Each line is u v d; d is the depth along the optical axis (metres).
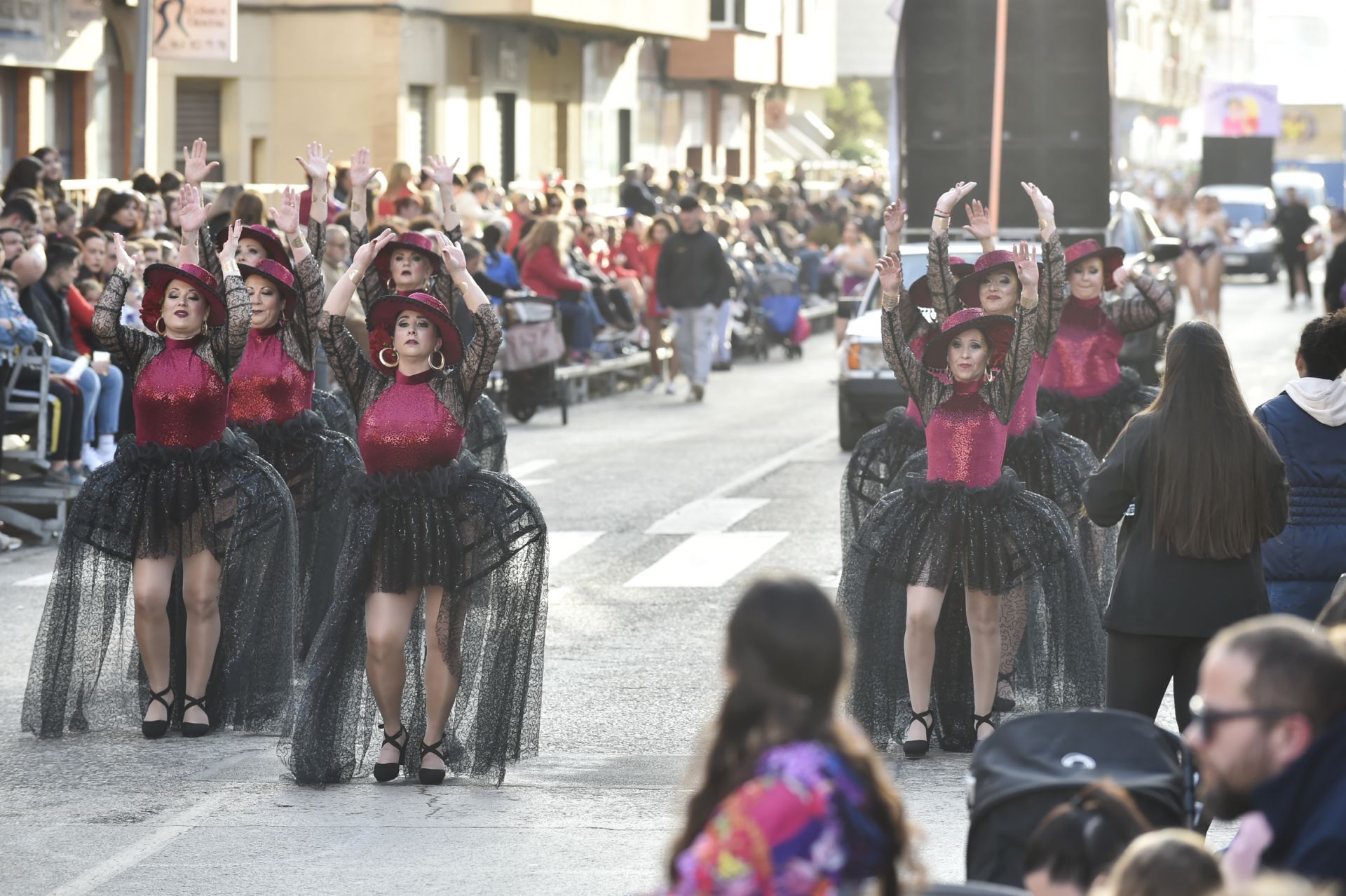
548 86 108.50
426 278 25.05
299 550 26.11
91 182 59.00
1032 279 22.56
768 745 8.94
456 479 21.88
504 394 56.84
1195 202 109.38
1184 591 17.88
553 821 20.09
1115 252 29.59
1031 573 22.48
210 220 38.00
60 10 69.69
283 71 89.62
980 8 55.53
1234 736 9.84
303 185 89.50
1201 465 17.58
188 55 62.88
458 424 22.08
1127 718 13.14
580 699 25.66
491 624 21.98
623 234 72.44
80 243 42.88
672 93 131.38
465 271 22.17
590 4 102.88
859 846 8.83
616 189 117.81
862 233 87.12
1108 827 11.12
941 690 23.11
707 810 8.98
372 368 22.41
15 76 68.69
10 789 21.62
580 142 113.38
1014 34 55.44
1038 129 56.03
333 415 28.47
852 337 49.62
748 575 34.22
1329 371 20.72
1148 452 17.91
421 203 53.56
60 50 69.88
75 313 40.69
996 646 22.80
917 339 25.81
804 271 92.81
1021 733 13.11
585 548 36.97
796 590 9.16
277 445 26.06
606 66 117.19
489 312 21.97
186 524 24.17
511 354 54.78
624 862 18.52
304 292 26.38
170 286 24.34
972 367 22.72
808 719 9.01
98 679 24.66
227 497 24.27
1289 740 9.77
